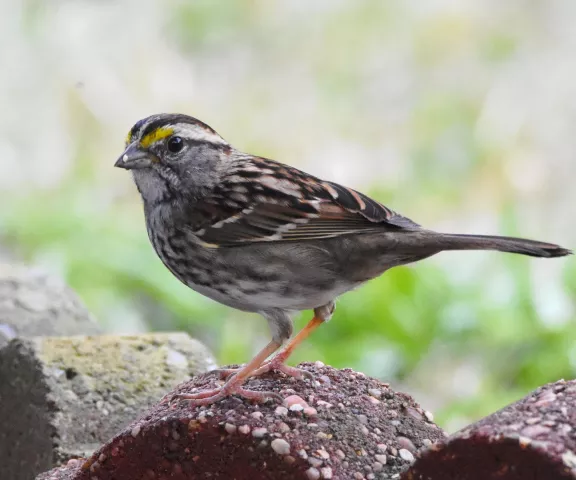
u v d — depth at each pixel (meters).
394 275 12.34
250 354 12.39
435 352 12.01
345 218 6.64
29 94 17.41
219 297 6.94
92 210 14.95
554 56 18.30
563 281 12.46
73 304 9.41
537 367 11.57
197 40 19.03
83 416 7.43
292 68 19.08
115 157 16.56
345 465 5.39
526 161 16.61
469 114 17.47
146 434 5.48
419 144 17.17
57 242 13.80
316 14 19.88
